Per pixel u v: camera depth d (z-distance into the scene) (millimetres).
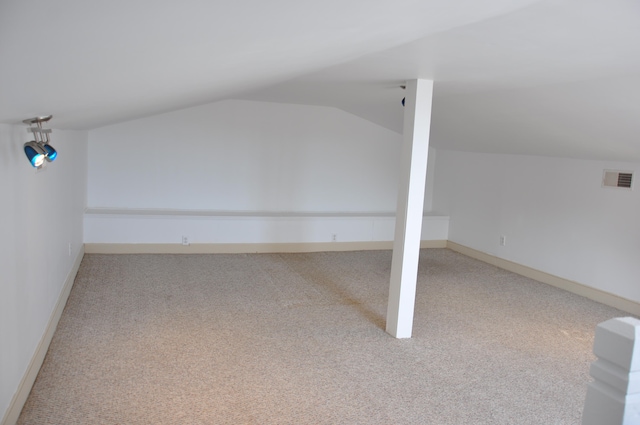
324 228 7641
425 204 8781
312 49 2404
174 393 3275
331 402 3291
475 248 7707
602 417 1159
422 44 2803
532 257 6676
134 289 5344
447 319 4996
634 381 1102
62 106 2217
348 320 4828
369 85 4734
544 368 3973
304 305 5184
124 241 6758
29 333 3145
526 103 4562
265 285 5793
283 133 7574
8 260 2586
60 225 4457
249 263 6707
